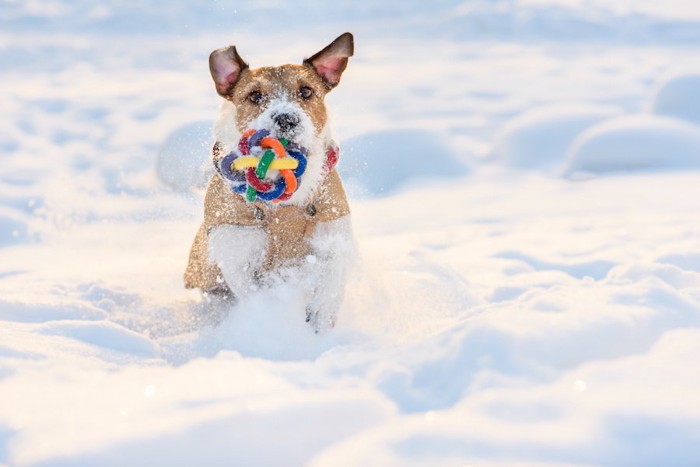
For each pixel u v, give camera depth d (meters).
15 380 3.55
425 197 11.33
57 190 11.91
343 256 5.08
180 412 3.04
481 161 13.90
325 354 3.99
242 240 5.08
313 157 4.96
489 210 10.08
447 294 5.61
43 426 2.99
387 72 24.64
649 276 4.81
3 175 12.76
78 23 36.69
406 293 5.58
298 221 5.05
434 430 2.81
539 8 38.22
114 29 36.03
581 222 8.53
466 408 3.02
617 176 11.77
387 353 3.71
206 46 31.77
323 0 42.69
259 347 4.75
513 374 3.32
